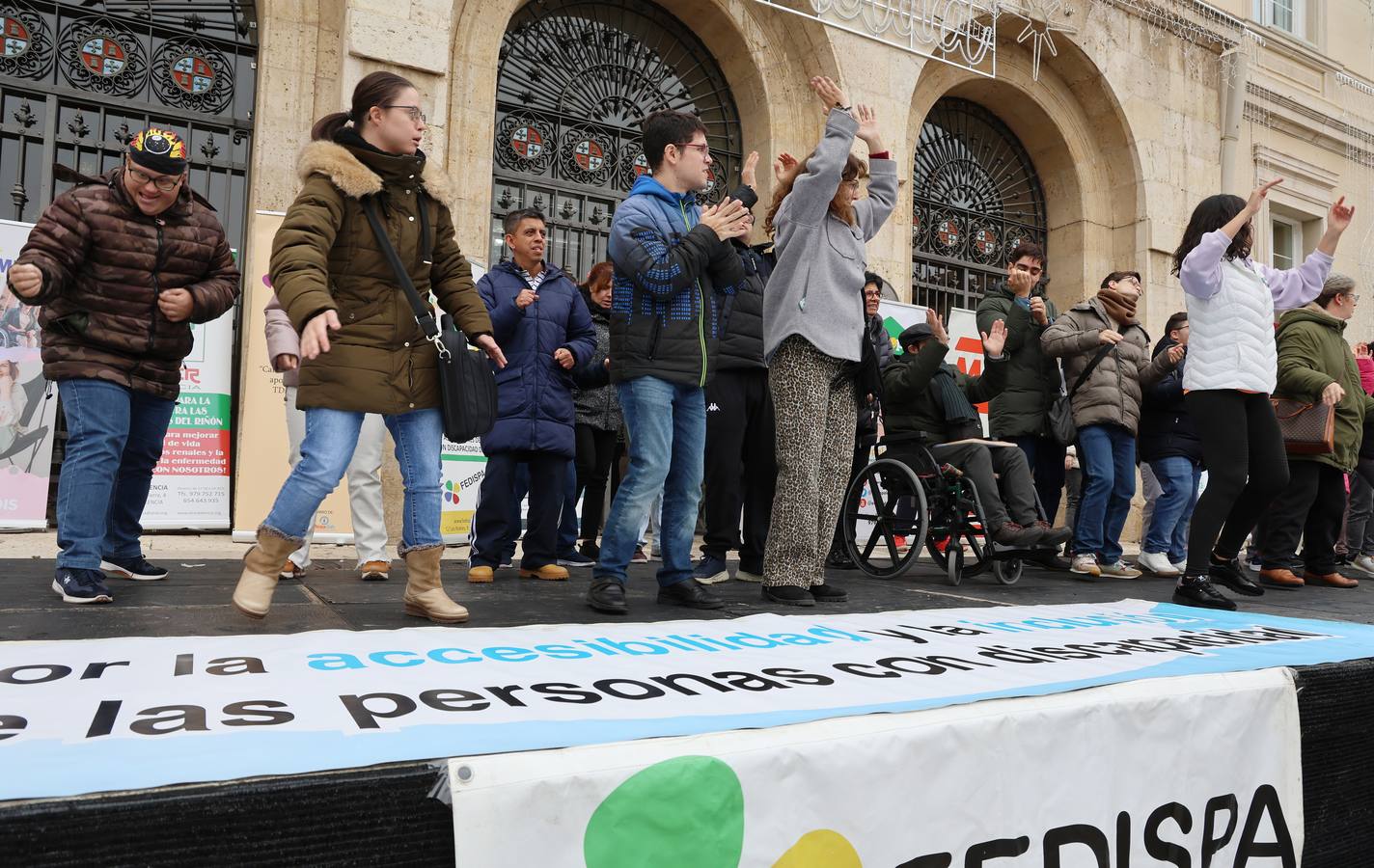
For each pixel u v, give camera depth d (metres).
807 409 3.44
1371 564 6.55
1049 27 9.03
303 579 3.96
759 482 4.38
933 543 4.94
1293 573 5.66
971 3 8.44
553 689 1.68
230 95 6.40
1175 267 3.99
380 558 3.96
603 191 7.63
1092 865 1.76
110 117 6.05
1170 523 5.59
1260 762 2.06
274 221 5.96
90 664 1.77
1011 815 1.66
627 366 3.09
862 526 6.96
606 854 1.29
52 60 5.88
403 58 6.02
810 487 3.44
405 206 2.70
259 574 2.58
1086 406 5.17
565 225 7.43
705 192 8.12
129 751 1.21
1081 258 9.94
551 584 3.98
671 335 3.08
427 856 1.21
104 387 3.03
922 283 9.35
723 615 3.07
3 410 5.54
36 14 5.85
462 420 2.66
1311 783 2.17
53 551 4.77
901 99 8.27
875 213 3.74
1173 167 10.07
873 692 1.75
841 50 7.90
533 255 4.14
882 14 8.11
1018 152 10.22
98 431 3.01
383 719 1.42
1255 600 4.30
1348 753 2.26
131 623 2.53
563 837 1.26
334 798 1.16
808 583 3.45
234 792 1.11
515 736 1.35
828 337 3.42
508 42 7.30
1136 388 5.27
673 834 1.33
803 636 2.43
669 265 2.94
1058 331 5.11
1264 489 4.11
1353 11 12.47
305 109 6.26
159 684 1.61
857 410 3.82
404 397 2.66
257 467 5.74
